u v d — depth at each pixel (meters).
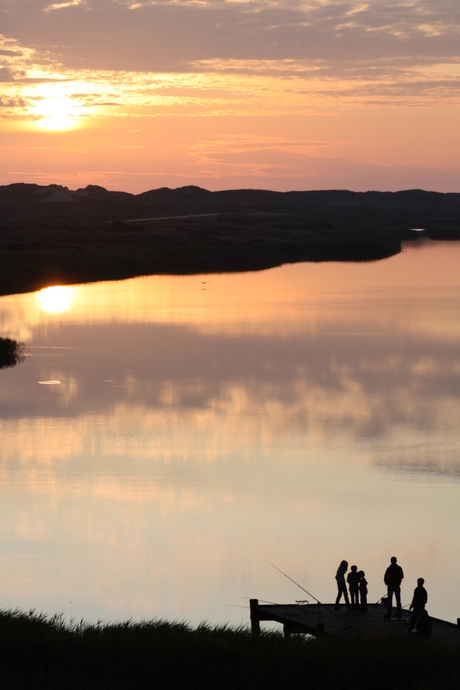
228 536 44.75
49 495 51.16
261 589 37.94
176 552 42.38
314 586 38.47
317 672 25.80
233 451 61.03
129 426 67.38
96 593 37.38
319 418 70.44
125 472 55.84
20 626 28.25
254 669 25.75
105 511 48.44
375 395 78.50
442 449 61.38
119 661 25.75
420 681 25.61
